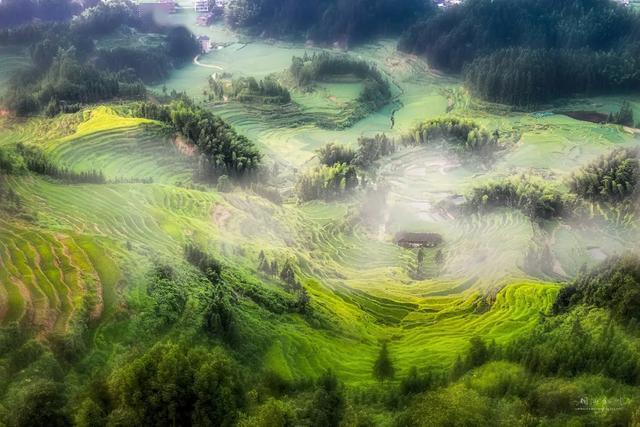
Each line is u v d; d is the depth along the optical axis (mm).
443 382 74062
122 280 83062
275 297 101750
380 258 139125
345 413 65812
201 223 124250
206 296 88125
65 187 127188
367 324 105875
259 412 57219
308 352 88188
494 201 161750
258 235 133875
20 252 86312
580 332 78500
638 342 74000
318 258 134000
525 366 72688
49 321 71500
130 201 124250
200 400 56188
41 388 53531
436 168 197000
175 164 168500
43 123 187750
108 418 53656
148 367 57188
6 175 123312
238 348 82625
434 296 119438
